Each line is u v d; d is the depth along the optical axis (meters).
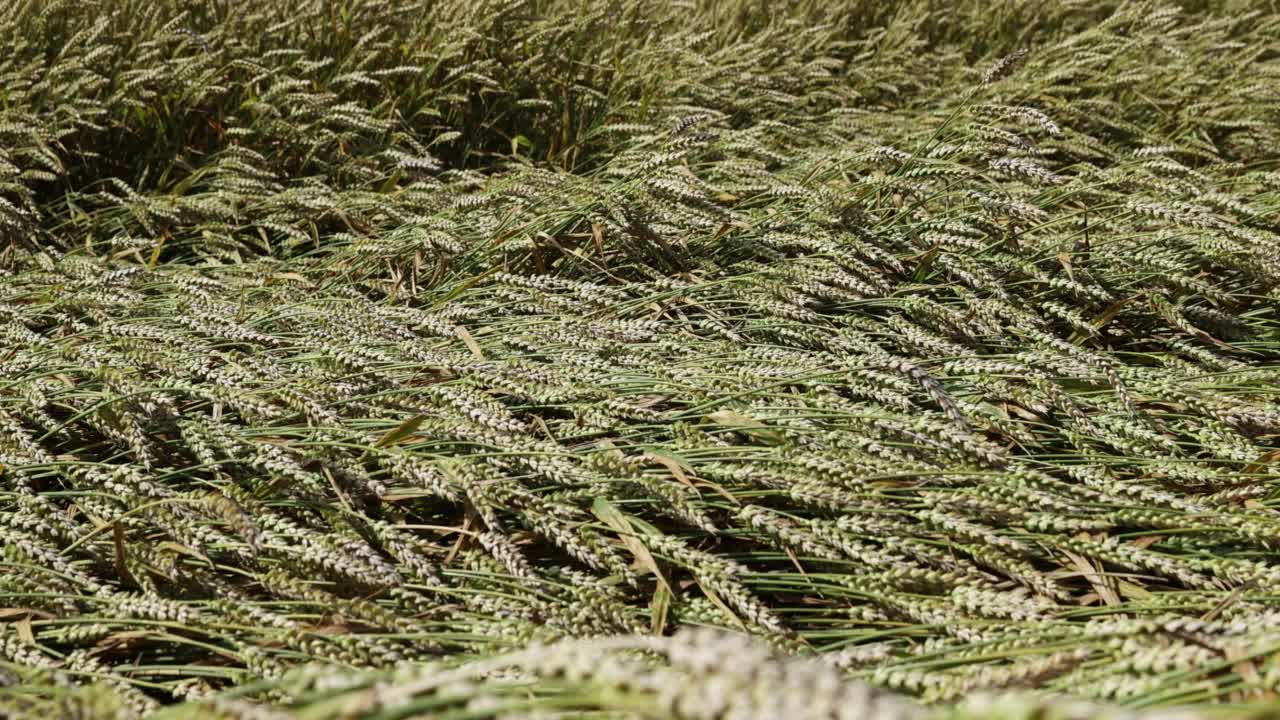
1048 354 2.88
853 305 3.91
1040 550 2.54
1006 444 3.09
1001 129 4.01
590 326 3.24
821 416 2.75
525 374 2.75
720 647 1.07
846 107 6.92
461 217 4.67
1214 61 7.18
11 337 3.17
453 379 3.23
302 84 5.46
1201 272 4.36
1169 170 4.78
